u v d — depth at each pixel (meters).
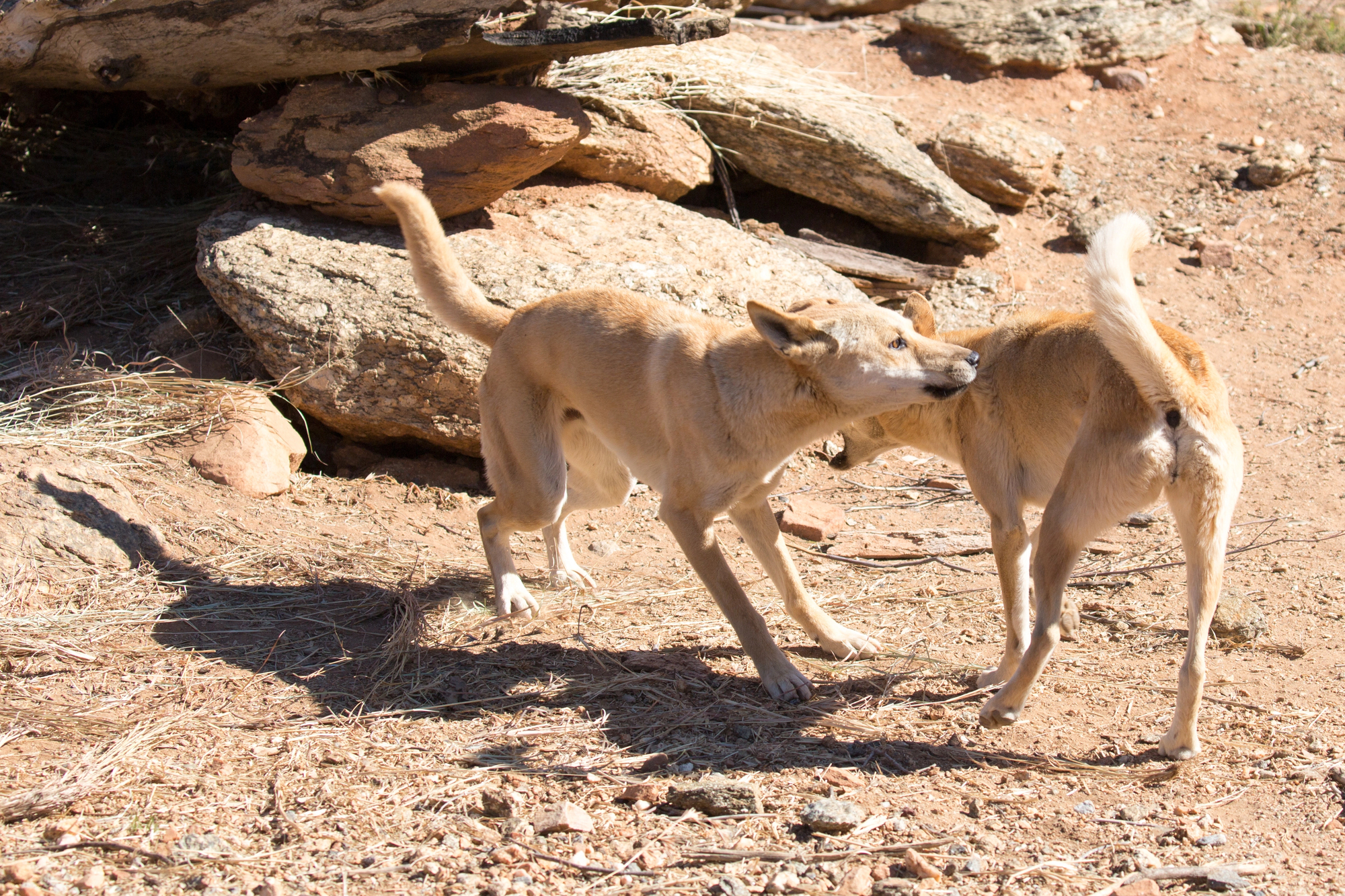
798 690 4.08
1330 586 4.97
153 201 8.44
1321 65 11.20
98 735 3.59
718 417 4.04
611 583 5.26
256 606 4.67
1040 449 4.10
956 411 4.39
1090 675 4.26
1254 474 6.42
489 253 6.60
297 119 6.68
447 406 6.19
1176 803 3.33
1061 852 3.06
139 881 2.82
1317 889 2.85
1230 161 9.81
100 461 5.47
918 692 4.15
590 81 8.05
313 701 3.93
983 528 5.99
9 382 6.15
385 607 4.74
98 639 4.26
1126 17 11.11
